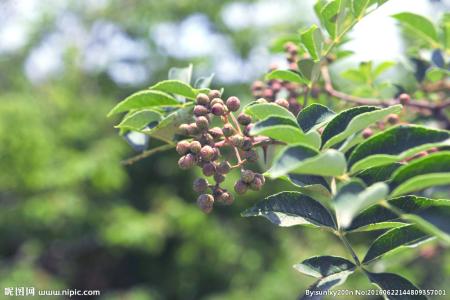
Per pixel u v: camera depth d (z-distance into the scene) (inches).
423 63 133.5
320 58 97.0
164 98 87.6
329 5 92.4
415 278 232.5
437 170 58.7
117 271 510.0
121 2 537.6
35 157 420.5
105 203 459.8
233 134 81.4
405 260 197.8
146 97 87.4
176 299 483.5
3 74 511.8
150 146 486.0
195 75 494.0
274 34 529.3
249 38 523.5
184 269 471.2
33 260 443.5
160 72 525.7
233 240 441.1
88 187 451.5
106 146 455.5
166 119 87.3
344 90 159.8
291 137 62.9
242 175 77.7
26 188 431.5
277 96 115.6
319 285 72.3
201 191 81.8
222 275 453.7
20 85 491.5
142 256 498.3
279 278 405.7
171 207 450.9
